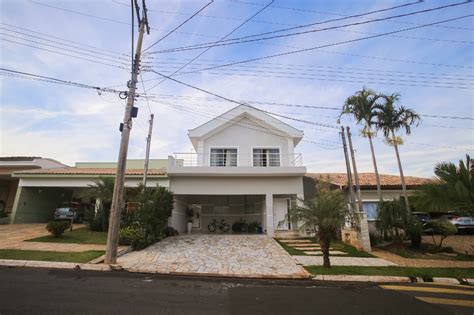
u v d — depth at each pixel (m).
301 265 10.10
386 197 19.38
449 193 9.95
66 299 5.71
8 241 12.25
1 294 5.87
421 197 10.70
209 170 17.61
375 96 16.95
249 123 20.50
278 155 20.12
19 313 4.85
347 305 6.01
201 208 21.33
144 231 13.48
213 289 7.03
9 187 24.38
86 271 8.48
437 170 10.54
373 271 9.33
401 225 14.17
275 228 18.53
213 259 10.75
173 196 17.11
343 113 16.97
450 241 15.73
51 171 19.19
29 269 8.38
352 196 14.91
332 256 11.95
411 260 11.59
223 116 19.94
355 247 13.84
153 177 17.81
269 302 6.09
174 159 18.59
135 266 9.23
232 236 17.08
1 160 22.14
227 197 21.58
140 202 14.55
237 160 19.80
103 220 15.59
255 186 18.27
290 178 18.44
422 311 5.69
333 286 7.82
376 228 15.24
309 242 15.30
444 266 10.59
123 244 12.60
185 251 12.14
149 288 6.85
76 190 24.36
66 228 13.59
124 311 5.18
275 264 10.18
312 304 6.02
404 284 8.23
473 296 6.88
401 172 16.78
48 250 10.66
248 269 9.34
